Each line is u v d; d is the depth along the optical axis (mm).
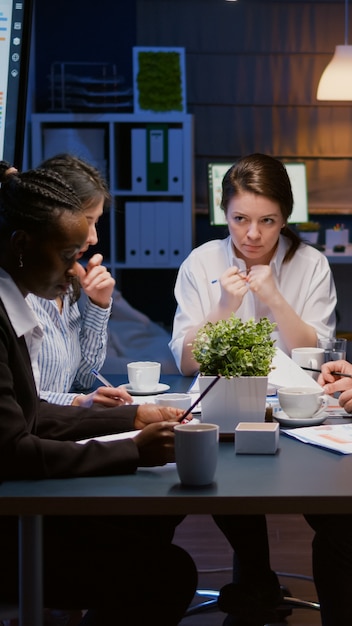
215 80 6664
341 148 6668
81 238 1537
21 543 1391
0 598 1521
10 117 2270
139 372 2223
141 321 5223
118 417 1725
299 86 6656
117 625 1541
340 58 5820
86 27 6496
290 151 6703
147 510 1335
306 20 6602
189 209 5926
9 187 1537
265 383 1779
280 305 2625
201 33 6602
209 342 1809
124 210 6297
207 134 6707
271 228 2637
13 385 1521
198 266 2861
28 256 1521
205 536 3352
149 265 5965
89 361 2439
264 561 2201
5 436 1431
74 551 1522
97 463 1464
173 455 1497
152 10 6539
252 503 1329
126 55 6535
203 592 2713
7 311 1528
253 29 6613
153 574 1538
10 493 1357
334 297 2906
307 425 1837
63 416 1738
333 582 1720
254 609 2127
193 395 2111
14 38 2242
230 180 2656
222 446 1702
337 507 1327
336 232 6238
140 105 5875
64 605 1555
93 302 2453
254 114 6691
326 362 2309
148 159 5898
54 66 6516
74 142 5883
